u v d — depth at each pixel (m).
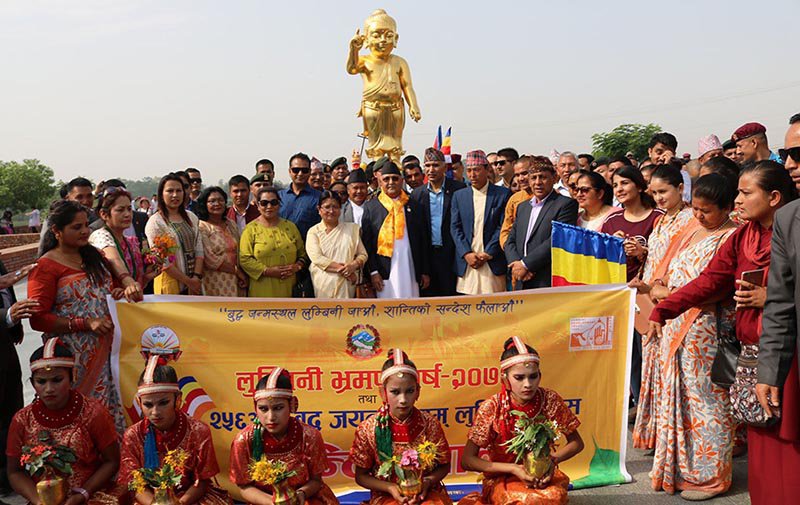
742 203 4.07
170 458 4.00
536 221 6.77
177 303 5.01
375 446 4.29
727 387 4.32
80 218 4.78
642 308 5.42
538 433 4.14
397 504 4.09
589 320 5.10
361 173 7.35
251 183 8.27
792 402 3.58
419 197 7.57
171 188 6.20
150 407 4.10
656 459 4.89
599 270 5.47
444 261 7.39
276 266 6.50
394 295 6.95
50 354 4.14
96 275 4.95
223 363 5.03
